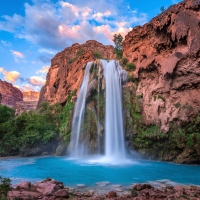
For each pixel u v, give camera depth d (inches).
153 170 551.5
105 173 502.3
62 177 451.8
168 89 794.2
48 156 889.5
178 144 701.9
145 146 790.5
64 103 1155.9
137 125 825.5
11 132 984.9
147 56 938.7
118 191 333.1
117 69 984.3
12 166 616.7
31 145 922.1
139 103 867.4
